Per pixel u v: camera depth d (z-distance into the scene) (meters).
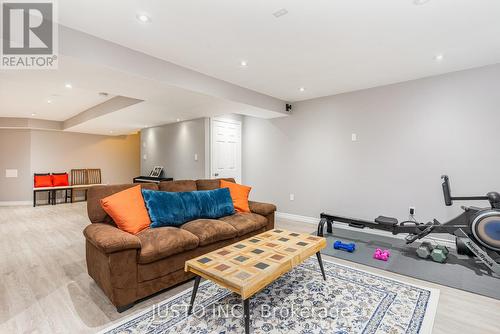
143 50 2.57
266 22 2.07
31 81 2.77
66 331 1.69
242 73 3.25
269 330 1.70
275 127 5.16
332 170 4.36
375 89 3.86
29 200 6.73
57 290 2.22
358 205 4.09
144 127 6.47
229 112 4.53
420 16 2.00
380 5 1.85
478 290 2.23
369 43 2.46
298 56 2.74
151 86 2.91
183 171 5.56
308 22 2.08
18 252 3.14
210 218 3.05
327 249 3.27
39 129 6.79
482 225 2.55
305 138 4.69
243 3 1.82
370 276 2.49
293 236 2.48
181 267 2.30
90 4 1.81
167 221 2.64
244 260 1.92
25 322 1.79
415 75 3.38
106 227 2.18
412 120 3.55
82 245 3.42
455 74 3.23
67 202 6.98
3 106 5.14
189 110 4.34
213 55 2.70
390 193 3.77
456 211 3.26
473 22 2.09
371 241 3.59
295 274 2.54
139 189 2.70
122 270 1.89
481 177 3.10
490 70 3.01
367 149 3.97
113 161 8.19
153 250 2.05
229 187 3.57
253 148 5.57
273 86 3.82
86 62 2.22
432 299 2.08
